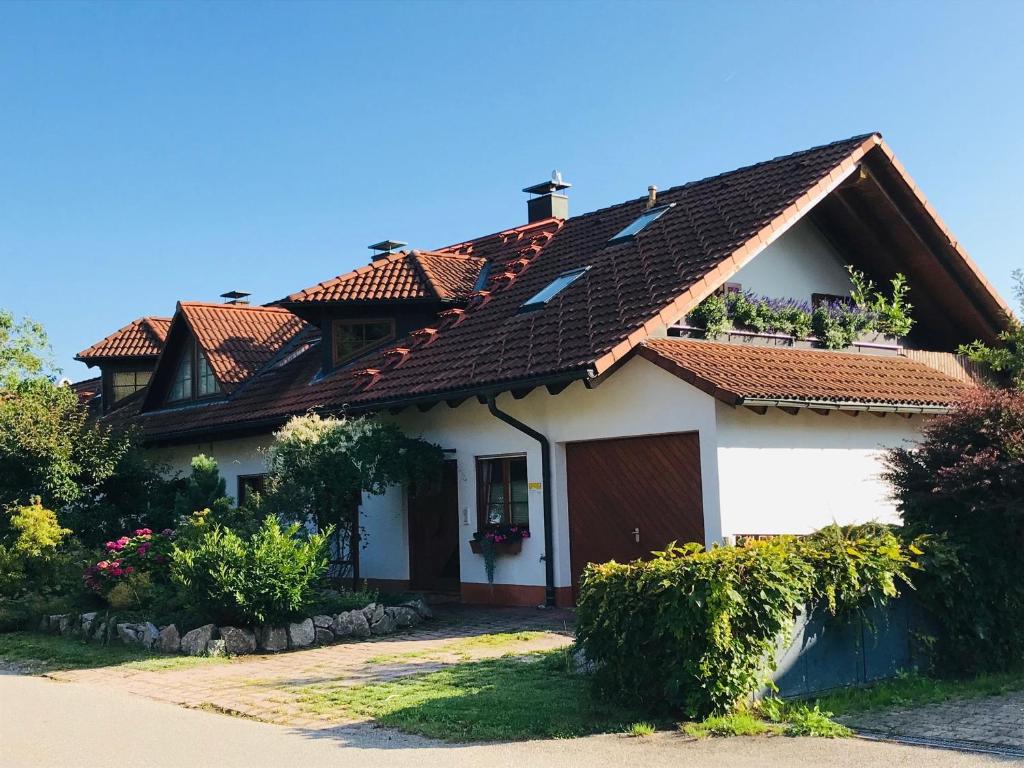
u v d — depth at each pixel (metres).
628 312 14.33
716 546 8.65
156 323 28.45
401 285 19.53
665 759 6.89
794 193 15.84
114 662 11.91
